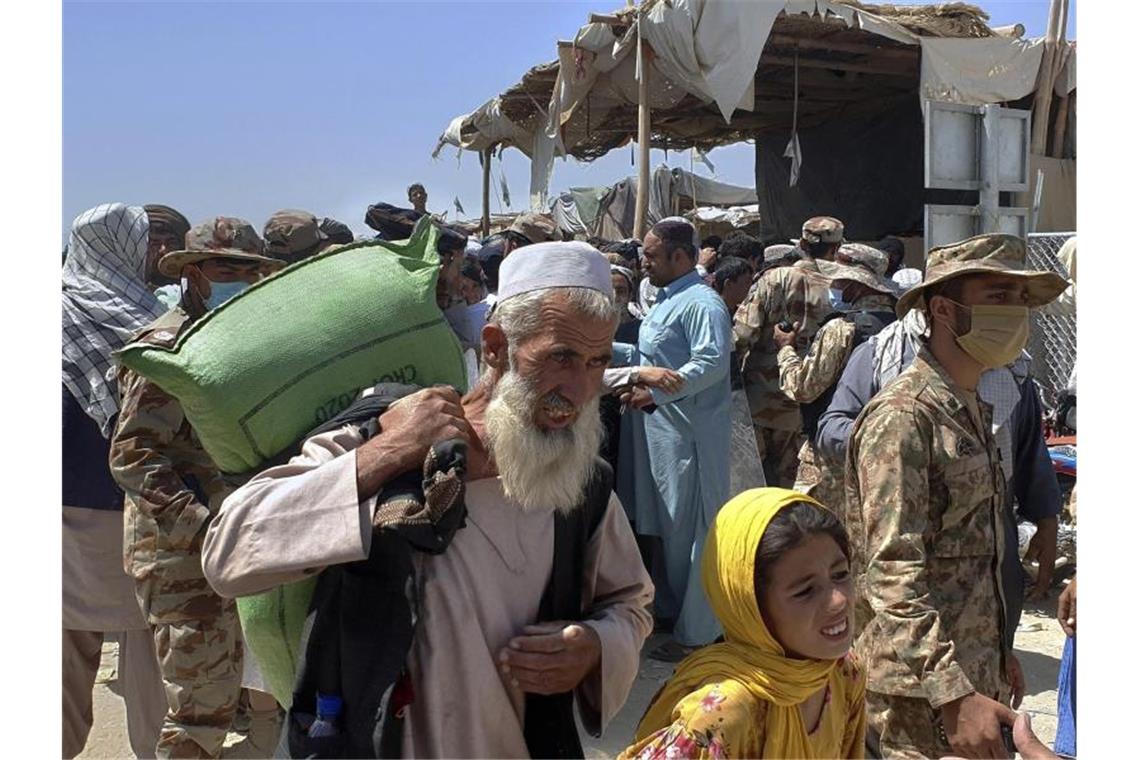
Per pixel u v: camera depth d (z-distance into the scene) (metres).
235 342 1.83
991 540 2.45
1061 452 6.02
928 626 2.23
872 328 5.05
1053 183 9.80
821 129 13.09
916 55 10.30
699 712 1.75
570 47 9.06
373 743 1.64
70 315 3.40
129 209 3.69
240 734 4.14
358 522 1.62
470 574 1.75
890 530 2.30
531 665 1.74
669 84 9.48
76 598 3.39
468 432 1.73
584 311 1.70
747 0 8.25
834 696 1.96
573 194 16.77
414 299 1.98
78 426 3.38
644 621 1.99
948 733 2.18
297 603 1.80
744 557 1.80
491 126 12.61
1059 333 7.08
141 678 3.50
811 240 7.05
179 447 3.12
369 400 1.82
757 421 5.56
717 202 17.78
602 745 3.91
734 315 5.62
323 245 5.19
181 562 3.01
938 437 2.39
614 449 5.02
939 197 11.30
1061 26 9.86
